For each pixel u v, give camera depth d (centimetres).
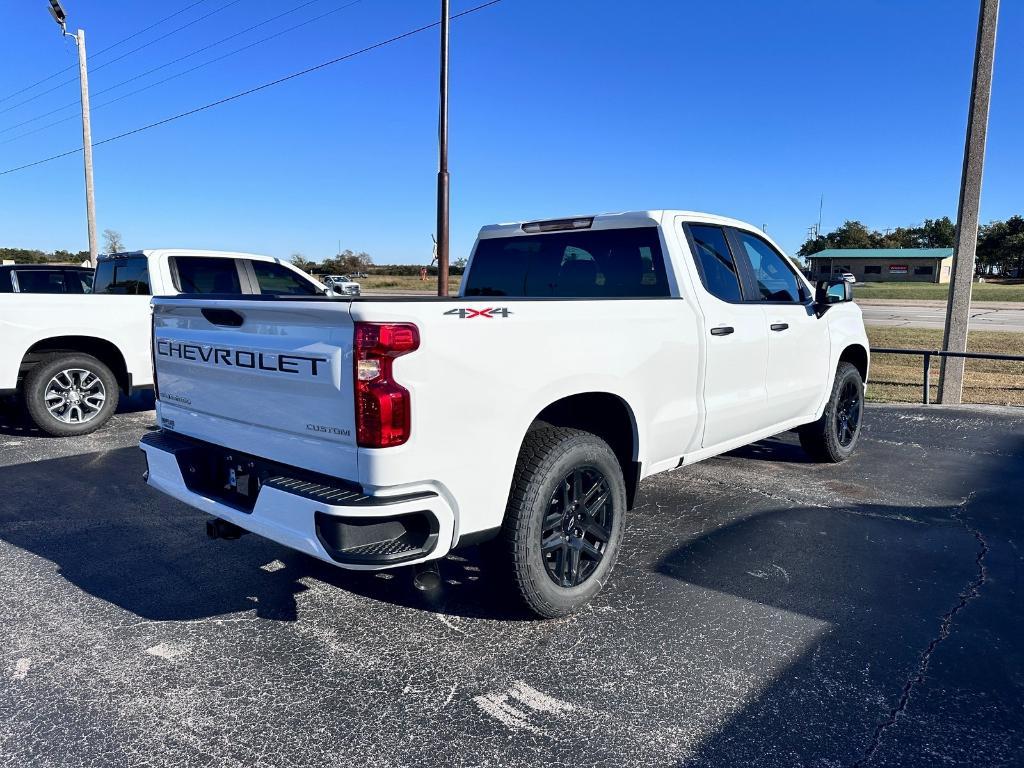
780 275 527
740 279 473
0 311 677
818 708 276
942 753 250
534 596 327
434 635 332
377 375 263
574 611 352
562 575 339
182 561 416
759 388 483
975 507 512
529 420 313
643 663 308
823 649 319
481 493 297
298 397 289
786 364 511
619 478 360
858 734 260
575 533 345
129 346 760
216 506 322
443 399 278
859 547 436
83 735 259
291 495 279
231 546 439
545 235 488
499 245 518
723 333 435
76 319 722
